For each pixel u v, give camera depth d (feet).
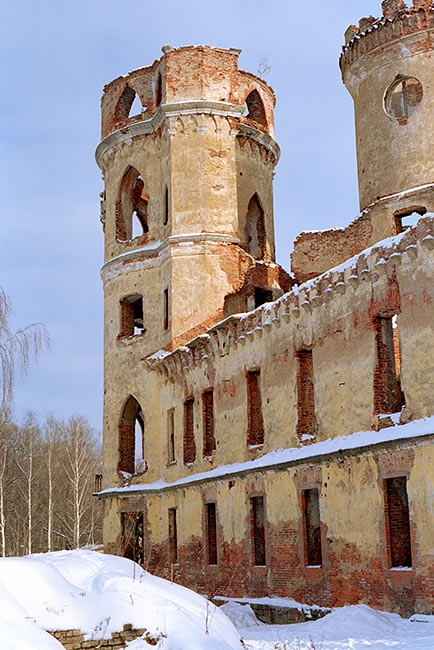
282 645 59.36
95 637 44.39
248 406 101.40
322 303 85.20
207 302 129.59
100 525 255.29
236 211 135.13
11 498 234.58
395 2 107.76
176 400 126.00
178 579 117.80
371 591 72.38
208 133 136.15
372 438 73.97
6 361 83.61
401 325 72.38
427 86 104.58
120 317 141.79
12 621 41.29
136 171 147.74
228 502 103.65
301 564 84.69
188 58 138.41
